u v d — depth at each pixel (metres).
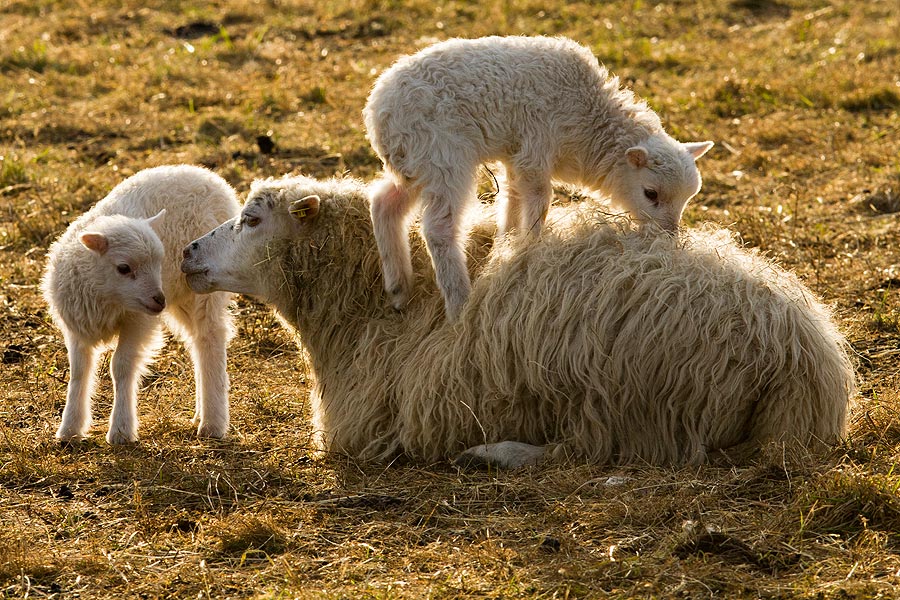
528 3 31.70
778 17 31.48
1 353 13.01
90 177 18.98
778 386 8.87
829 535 7.66
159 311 10.21
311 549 7.88
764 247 15.30
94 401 11.88
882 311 12.96
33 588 7.39
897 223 16.14
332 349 10.31
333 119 22.31
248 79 25.25
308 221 10.09
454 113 9.98
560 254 9.45
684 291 8.95
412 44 28.20
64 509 8.74
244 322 13.98
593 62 11.12
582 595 7.02
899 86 22.94
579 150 11.00
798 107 22.72
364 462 9.74
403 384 9.75
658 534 7.80
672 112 22.58
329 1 31.92
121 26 30.14
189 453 10.16
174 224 11.10
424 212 9.80
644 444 9.05
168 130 21.80
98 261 10.10
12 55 26.88
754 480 8.41
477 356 9.41
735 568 7.26
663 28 30.19
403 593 7.10
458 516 8.33
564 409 9.23
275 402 11.66
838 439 9.20
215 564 7.74
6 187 18.73
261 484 9.20
